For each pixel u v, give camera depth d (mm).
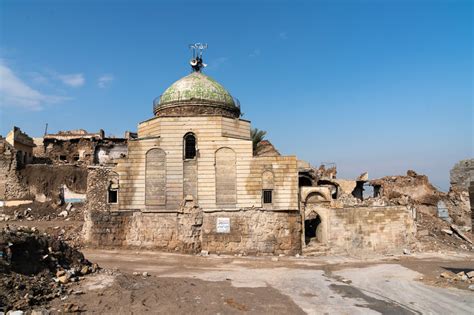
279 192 31625
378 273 23891
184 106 36094
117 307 14484
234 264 26719
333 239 33188
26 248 17172
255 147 43688
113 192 32625
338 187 39219
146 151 31938
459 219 48469
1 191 52469
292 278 22047
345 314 15203
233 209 31391
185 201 31438
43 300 14375
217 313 14633
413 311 15727
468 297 17938
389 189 50969
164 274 22344
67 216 48250
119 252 30375
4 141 54250
